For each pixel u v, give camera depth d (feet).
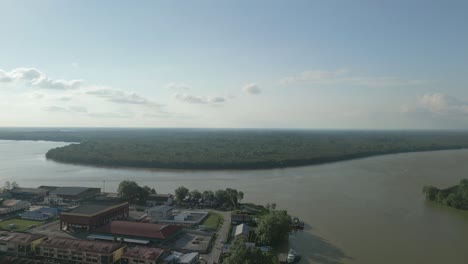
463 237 414.00
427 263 343.05
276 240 395.96
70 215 435.94
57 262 345.31
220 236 421.18
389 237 413.18
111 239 393.70
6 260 341.00
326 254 365.20
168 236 398.62
